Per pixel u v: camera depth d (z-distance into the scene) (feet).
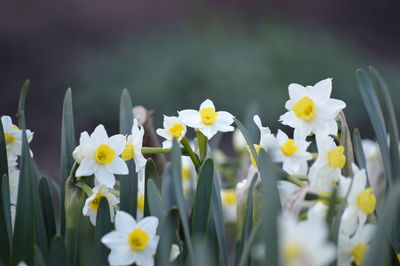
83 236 2.15
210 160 2.12
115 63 12.11
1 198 2.16
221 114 2.23
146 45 13.28
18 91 12.16
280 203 1.96
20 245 2.08
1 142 2.22
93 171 2.13
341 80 11.56
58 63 13.33
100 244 2.10
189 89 10.79
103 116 10.84
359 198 1.98
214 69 11.15
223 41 13.20
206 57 11.72
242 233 2.17
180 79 10.91
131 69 11.71
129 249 2.01
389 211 1.78
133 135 2.20
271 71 11.58
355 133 2.29
